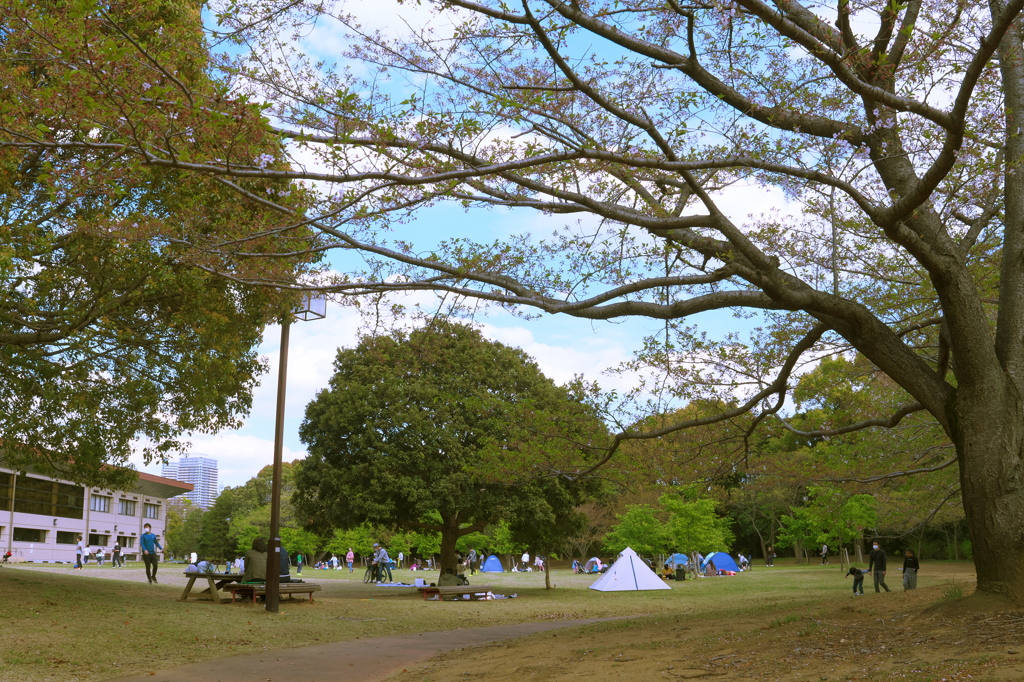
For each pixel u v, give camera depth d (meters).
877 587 22.77
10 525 57.50
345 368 29.22
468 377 27.80
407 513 27.67
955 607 8.73
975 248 12.91
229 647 11.51
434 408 26.73
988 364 9.29
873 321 10.05
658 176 9.28
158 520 83.75
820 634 8.60
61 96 6.77
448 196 8.47
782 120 9.17
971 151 8.72
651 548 45.38
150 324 14.80
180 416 16.62
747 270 9.37
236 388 17.59
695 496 16.11
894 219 8.64
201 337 14.97
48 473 17.78
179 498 103.00
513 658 9.77
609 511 51.09
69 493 66.06
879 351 10.07
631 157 8.08
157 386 15.59
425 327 10.41
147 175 8.38
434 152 8.50
